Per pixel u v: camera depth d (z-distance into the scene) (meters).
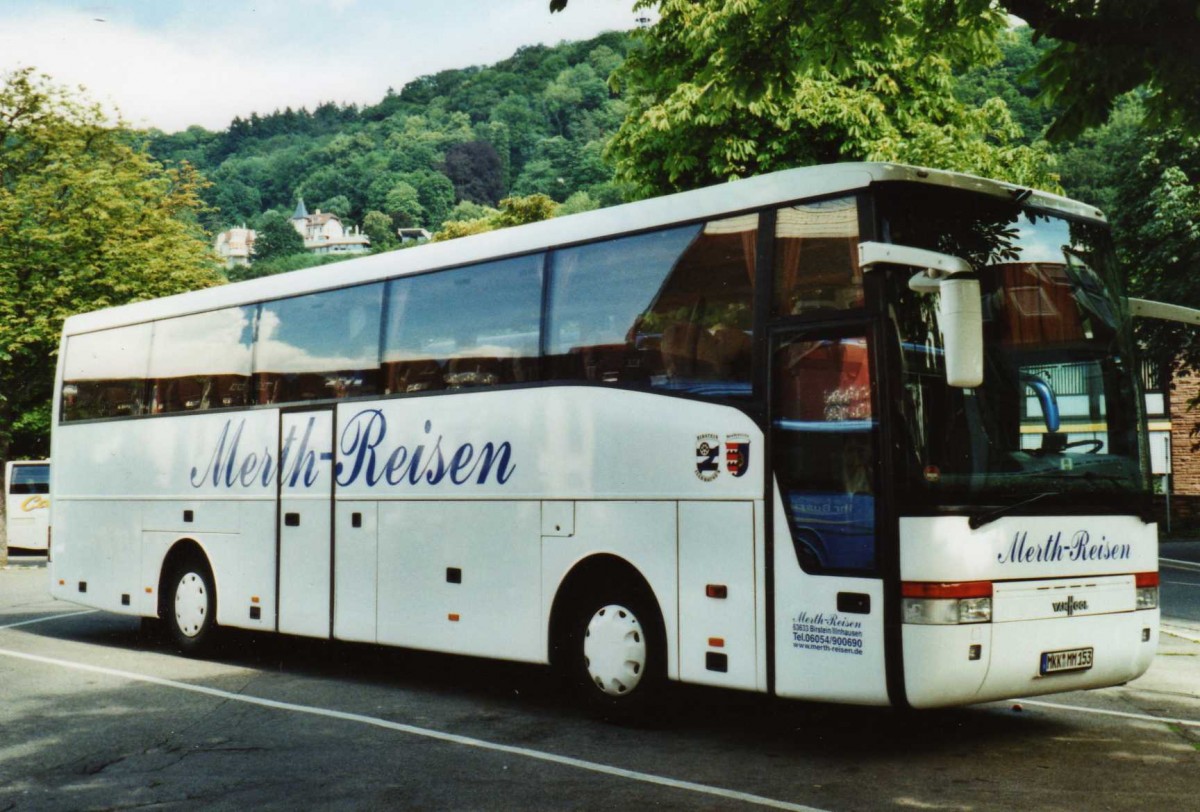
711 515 7.88
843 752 7.65
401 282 10.62
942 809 6.29
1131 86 7.76
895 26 8.66
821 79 21.28
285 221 166.12
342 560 10.86
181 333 13.11
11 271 27.91
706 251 8.16
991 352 7.33
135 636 14.52
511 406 9.44
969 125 23.48
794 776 7.02
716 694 9.86
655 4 22.00
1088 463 7.58
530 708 9.35
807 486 7.34
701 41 20.83
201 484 12.55
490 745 7.94
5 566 29.23
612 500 8.55
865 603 6.99
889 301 7.05
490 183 182.88
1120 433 7.82
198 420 12.72
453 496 9.84
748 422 7.71
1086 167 43.56
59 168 28.62
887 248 6.91
